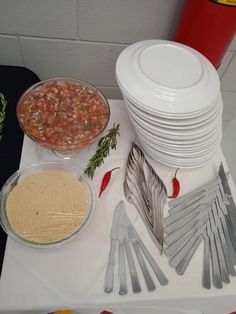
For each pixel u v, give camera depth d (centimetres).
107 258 54
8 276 51
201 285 53
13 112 76
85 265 53
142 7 80
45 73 100
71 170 62
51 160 64
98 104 71
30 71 87
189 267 54
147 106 56
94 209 60
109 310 55
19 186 58
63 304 49
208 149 65
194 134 59
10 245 54
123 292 50
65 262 53
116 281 52
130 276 52
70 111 68
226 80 111
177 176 69
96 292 50
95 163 63
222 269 55
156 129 59
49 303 49
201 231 59
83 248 55
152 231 58
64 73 100
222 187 67
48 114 67
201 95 58
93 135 64
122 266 53
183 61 64
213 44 74
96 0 77
